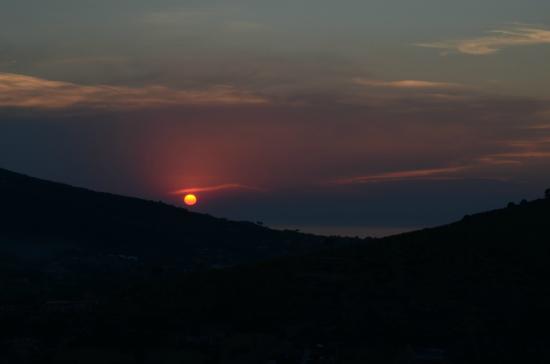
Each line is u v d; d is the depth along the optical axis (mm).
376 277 64562
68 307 66125
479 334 53000
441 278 63281
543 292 59688
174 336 55562
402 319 55375
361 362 49375
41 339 57625
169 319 58688
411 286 62094
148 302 63594
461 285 61594
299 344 53188
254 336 54688
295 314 58094
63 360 52000
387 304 58562
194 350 53062
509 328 53906
